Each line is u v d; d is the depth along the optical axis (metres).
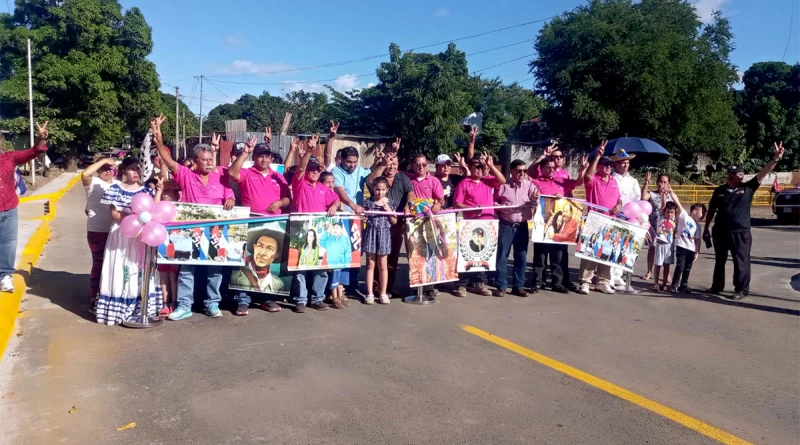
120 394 4.27
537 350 5.59
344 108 40.94
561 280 8.14
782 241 15.88
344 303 6.93
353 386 4.57
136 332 5.65
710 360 5.50
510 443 3.76
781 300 8.22
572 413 4.24
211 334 5.70
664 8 33.03
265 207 6.52
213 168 6.31
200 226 5.96
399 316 6.61
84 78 26.22
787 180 39.09
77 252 9.65
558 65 31.47
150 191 6.38
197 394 4.32
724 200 8.22
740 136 37.00
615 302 7.71
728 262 11.73
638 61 29.52
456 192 7.70
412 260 7.03
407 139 33.22
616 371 5.12
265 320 6.25
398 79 35.09
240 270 6.29
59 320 5.89
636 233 8.05
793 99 41.94
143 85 29.22
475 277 7.96
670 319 6.93
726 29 34.94
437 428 3.93
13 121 24.03
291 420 3.97
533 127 38.47
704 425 4.12
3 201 6.14
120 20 27.56
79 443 3.57
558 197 7.75
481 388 4.63
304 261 6.43
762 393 4.74
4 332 5.30
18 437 3.61
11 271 6.32
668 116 31.67
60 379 4.49
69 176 25.75
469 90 39.75
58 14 25.78
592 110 30.12
